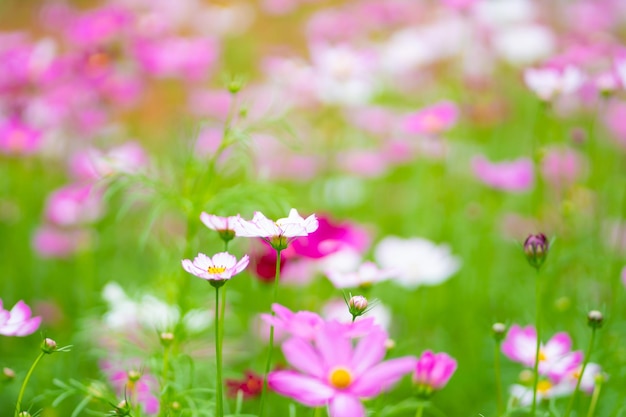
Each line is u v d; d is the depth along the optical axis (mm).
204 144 2334
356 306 1607
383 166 2820
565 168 2389
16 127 2271
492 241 2332
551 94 1985
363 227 2408
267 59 3260
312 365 1551
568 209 2062
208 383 1892
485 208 2520
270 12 4102
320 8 4176
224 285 1633
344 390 1541
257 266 1819
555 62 2607
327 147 2883
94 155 2225
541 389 1760
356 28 3459
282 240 1608
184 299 1869
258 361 1993
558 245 2020
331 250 1823
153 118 3207
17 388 1972
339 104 2812
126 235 2477
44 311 2172
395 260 1998
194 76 2605
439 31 3100
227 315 1998
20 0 4660
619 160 2822
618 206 2574
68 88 2436
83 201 2229
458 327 2150
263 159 2664
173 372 1794
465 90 2951
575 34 3617
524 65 3039
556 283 2033
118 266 2396
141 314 1911
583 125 2926
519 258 2371
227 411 1794
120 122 2994
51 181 2693
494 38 3051
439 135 2396
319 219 1828
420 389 1623
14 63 2395
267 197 1886
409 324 2135
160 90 3293
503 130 3047
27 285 2363
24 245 2438
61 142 2629
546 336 1988
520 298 2193
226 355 1929
